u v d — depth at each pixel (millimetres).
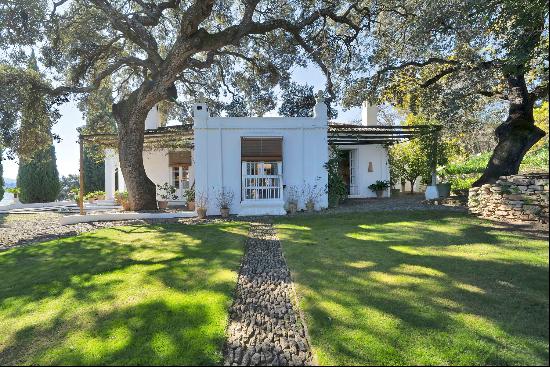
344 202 14875
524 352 2572
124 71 17906
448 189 14156
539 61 7262
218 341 3043
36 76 12844
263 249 6609
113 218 12211
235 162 12250
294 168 12461
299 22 12742
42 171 22766
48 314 3830
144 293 4270
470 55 9250
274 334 3199
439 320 3141
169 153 18281
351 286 4160
